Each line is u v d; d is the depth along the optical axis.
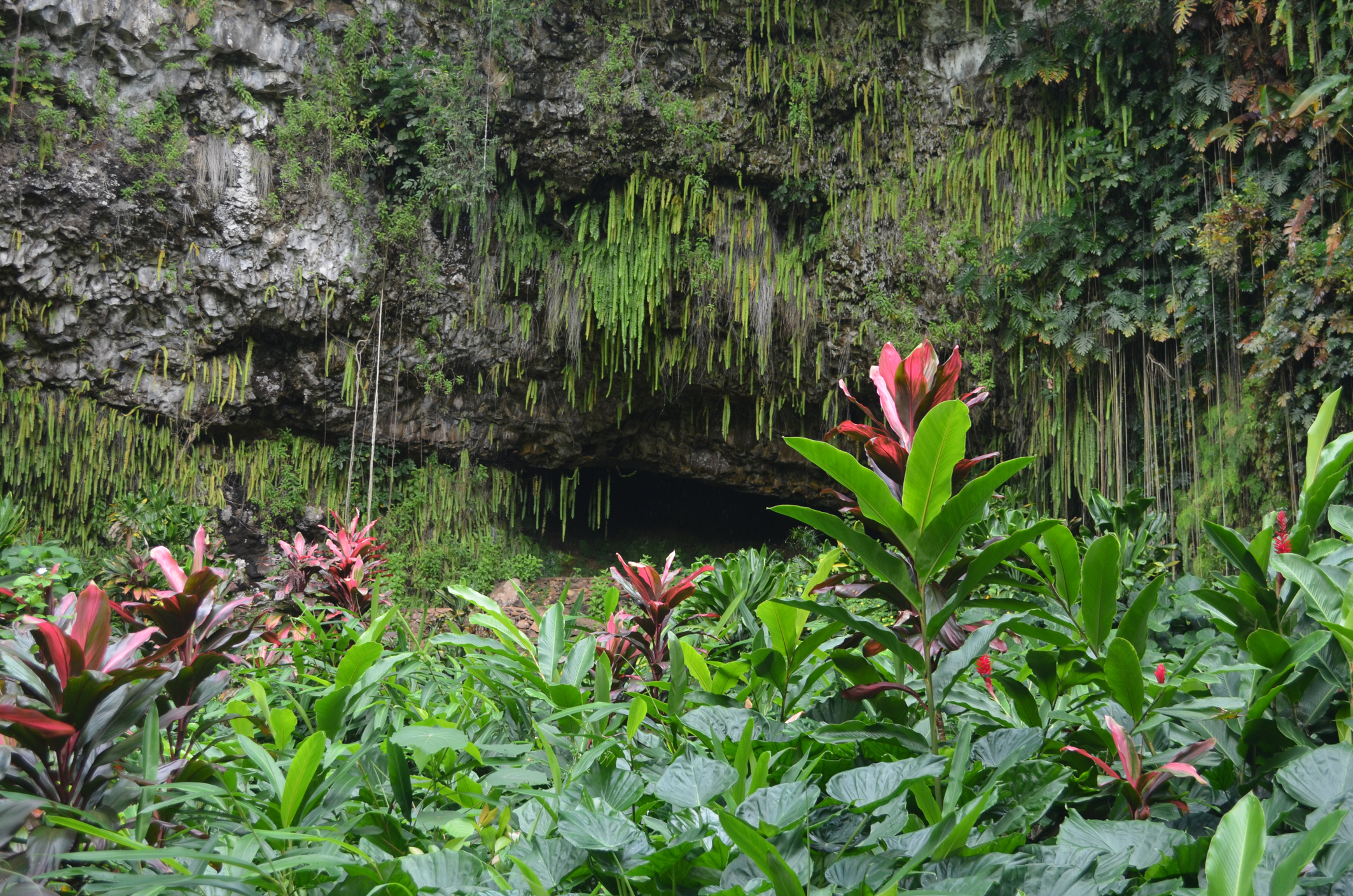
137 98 7.78
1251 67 7.36
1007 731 1.19
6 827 0.92
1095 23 7.98
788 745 1.30
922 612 1.28
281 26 8.12
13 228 7.39
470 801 1.33
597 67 8.51
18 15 7.22
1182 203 7.78
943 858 0.89
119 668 1.13
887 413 1.44
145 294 7.97
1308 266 6.59
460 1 8.41
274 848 1.09
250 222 8.13
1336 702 1.14
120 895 0.93
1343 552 1.38
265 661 2.41
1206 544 7.28
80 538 7.82
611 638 2.05
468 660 1.87
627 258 8.73
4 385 7.59
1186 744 1.22
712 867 0.93
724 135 8.75
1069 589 1.34
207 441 8.58
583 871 0.97
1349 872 0.81
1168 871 0.89
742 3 8.69
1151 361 8.03
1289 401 6.75
